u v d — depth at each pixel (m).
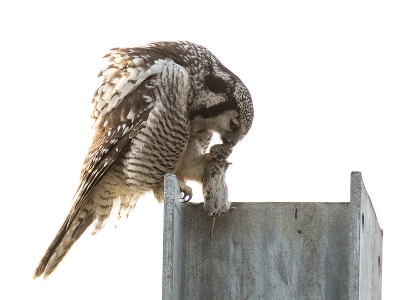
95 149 12.10
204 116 12.13
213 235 9.56
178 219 9.02
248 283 9.41
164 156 11.91
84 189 12.20
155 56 12.02
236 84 12.27
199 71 12.09
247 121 12.30
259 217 9.51
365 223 8.84
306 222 9.35
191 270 9.52
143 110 11.70
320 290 9.17
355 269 8.31
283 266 9.35
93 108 12.42
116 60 12.34
